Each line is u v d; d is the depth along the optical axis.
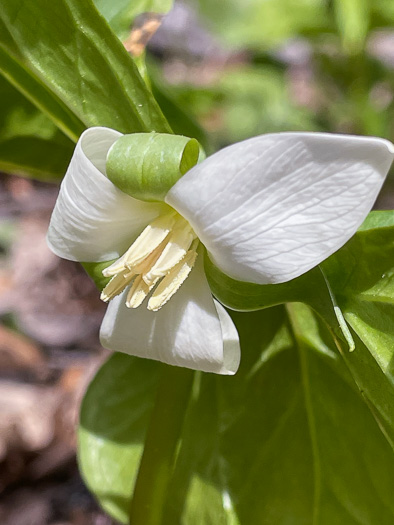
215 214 0.17
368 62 0.55
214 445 0.24
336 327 0.19
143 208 0.19
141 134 0.18
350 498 0.23
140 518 0.22
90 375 0.52
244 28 0.53
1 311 0.59
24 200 0.74
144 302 0.19
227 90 0.62
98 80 0.20
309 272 0.18
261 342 0.23
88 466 0.25
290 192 0.17
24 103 0.24
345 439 0.23
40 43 0.20
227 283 0.19
